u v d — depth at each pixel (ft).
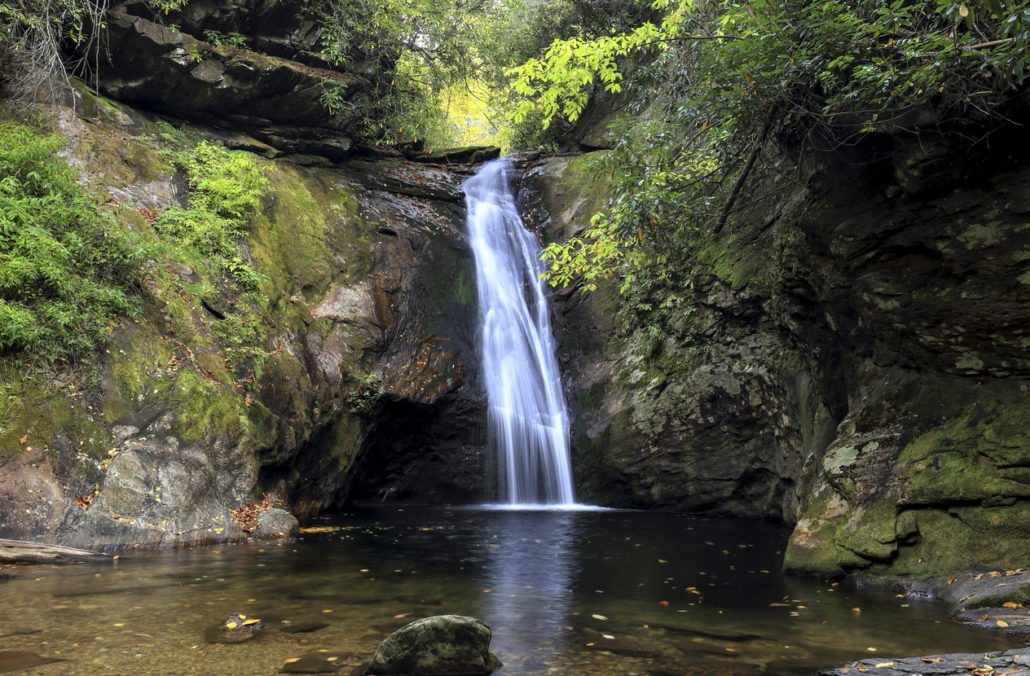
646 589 20.47
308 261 40.04
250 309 34.91
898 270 23.72
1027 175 20.72
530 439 43.21
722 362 37.86
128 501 25.80
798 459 34.19
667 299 40.96
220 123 43.29
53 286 27.71
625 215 28.91
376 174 50.11
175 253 33.40
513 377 44.55
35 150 30.40
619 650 14.83
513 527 32.63
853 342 27.66
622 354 42.98
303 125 46.57
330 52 46.55
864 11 20.62
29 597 18.40
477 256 47.50
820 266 27.58
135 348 28.76
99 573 21.38
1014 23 15.38
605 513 38.29
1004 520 19.81
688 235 34.42
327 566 23.04
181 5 40.52
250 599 18.57
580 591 20.15
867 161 25.20
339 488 37.88
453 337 43.52
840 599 19.42
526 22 59.88
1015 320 20.94
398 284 43.50
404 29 50.60
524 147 64.34
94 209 31.01
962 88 19.51
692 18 29.53
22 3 34.24
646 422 40.09
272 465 31.71
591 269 33.81
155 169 36.99
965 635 15.98
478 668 13.48
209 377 30.40
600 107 57.62
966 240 21.67
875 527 21.53
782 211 34.19
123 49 38.47
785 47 21.95
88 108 37.40
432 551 26.17
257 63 42.24
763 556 25.90
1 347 25.88
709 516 37.68
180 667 13.35
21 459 24.76
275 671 13.25
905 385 23.90
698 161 31.45
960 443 21.39
